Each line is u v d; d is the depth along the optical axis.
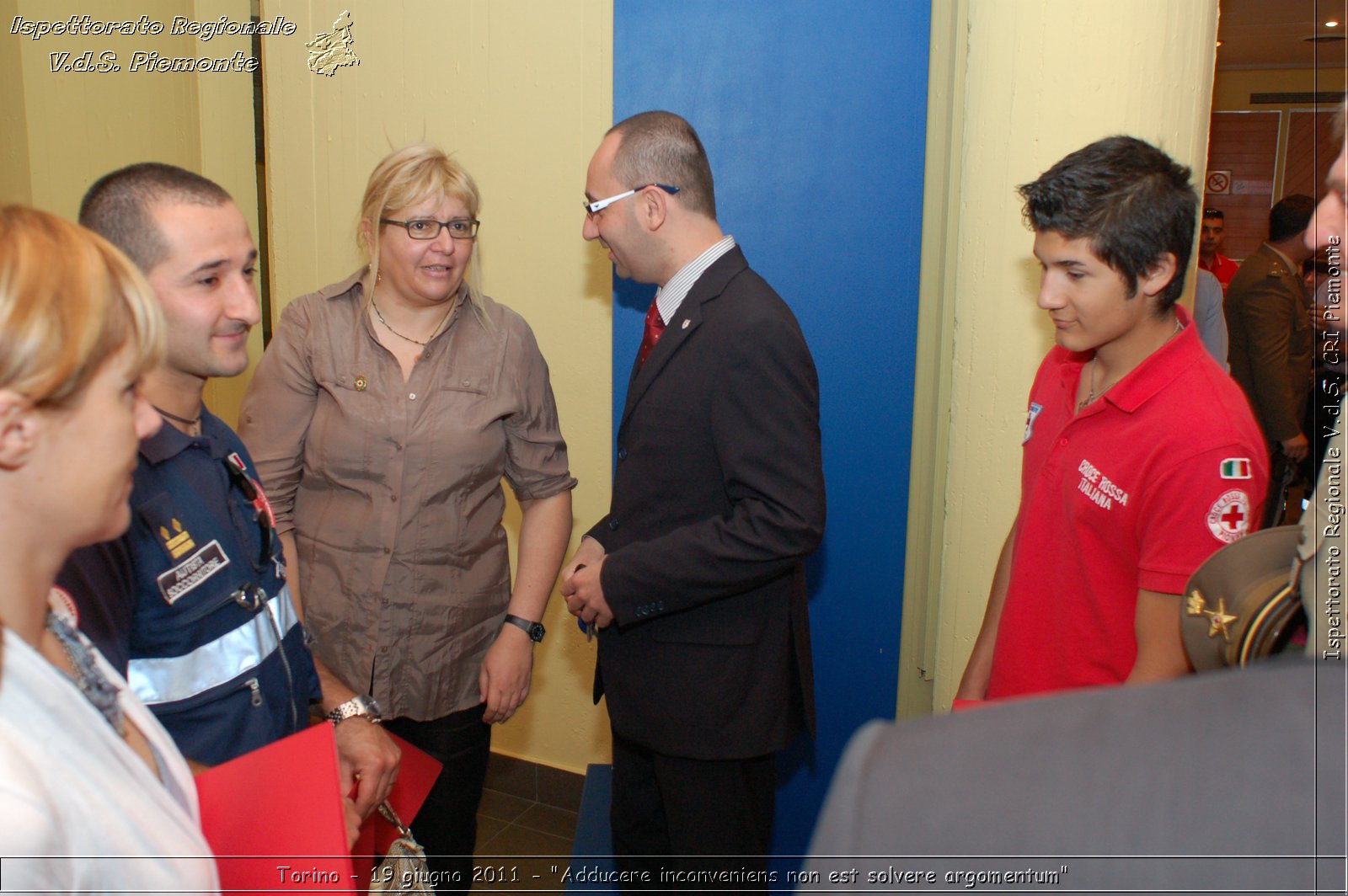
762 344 1.36
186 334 1.04
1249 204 7.04
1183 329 1.08
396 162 1.50
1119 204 1.01
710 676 1.46
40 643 0.62
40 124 2.02
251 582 1.06
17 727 0.53
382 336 1.58
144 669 0.98
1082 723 0.30
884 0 1.85
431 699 1.59
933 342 1.92
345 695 1.30
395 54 2.32
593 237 1.56
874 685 2.07
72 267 0.57
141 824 0.59
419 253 1.49
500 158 2.27
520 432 1.67
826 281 1.98
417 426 1.56
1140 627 1.04
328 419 1.56
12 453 0.55
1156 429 1.04
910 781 0.30
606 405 2.29
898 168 1.89
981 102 1.71
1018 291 1.72
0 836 0.49
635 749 1.74
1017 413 1.76
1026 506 1.29
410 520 1.55
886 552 2.02
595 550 1.58
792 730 1.57
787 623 1.53
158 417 0.66
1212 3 1.52
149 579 0.96
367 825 1.17
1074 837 0.28
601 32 2.12
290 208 2.49
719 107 1.99
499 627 1.70
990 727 0.31
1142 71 1.53
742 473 1.36
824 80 1.91
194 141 2.43
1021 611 1.25
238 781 0.84
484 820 2.46
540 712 2.52
